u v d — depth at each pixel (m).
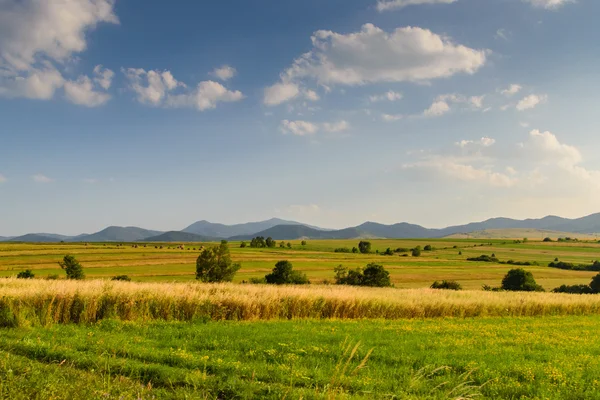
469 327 24.30
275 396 8.62
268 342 16.22
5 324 18.33
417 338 19.11
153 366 10.52
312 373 11.18
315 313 27.22
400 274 115.06
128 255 130.38
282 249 184.75
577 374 12.74
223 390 8.95
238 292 27.12
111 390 8.23
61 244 172.25
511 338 20.34
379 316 29.00
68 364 10.61
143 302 22.70
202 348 14.90
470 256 179.62
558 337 21.45
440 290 42.81
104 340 14.91
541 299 37.88
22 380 8.23
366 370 12.23
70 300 20.86
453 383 11.15
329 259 143.50
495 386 11.23
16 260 111.56
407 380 11.03
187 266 110.19
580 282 108.44
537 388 11.26
